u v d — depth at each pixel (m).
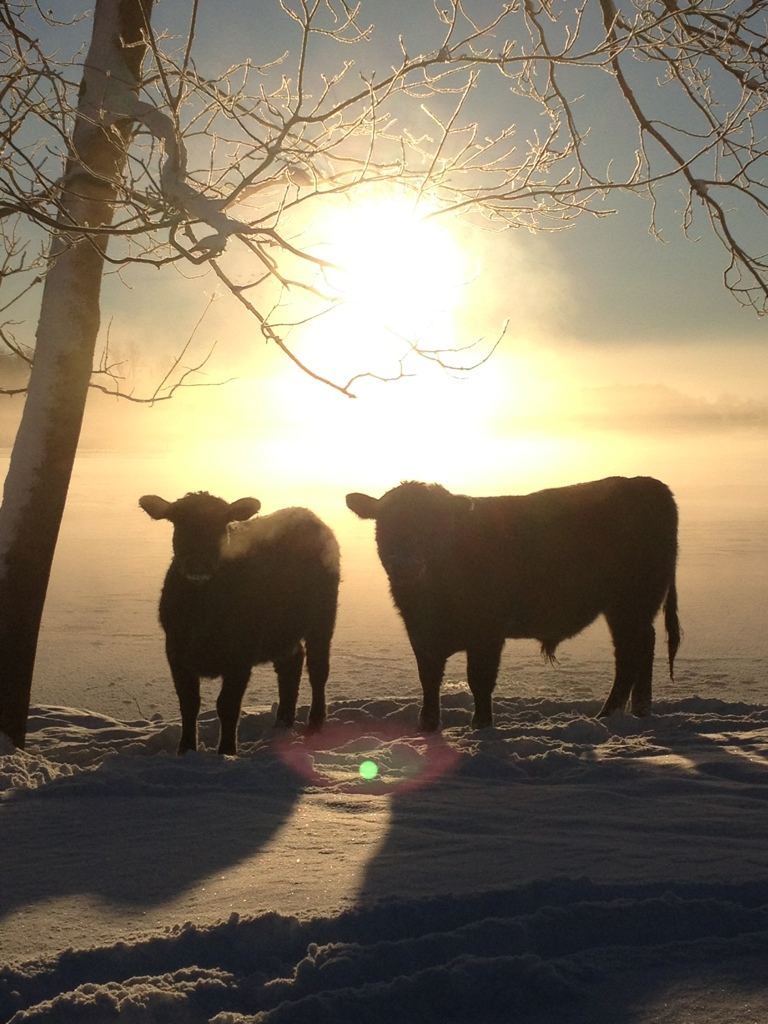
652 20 6.98
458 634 8.14
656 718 8.05
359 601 17.50
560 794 5.34
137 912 3.79
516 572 8.29
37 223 6.21
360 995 3.14
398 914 3.68
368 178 5.72
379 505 8.21
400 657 12.91
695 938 3.54
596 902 3.67
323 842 4.53
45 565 8.02
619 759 6.20
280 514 8.55
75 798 5.34
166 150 5.87
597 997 3.18
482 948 3.44
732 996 3.14
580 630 8.79
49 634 14.61
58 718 9.34
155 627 15.15
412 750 6.45
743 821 4.76
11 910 3.82
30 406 7.93
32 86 6.07
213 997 3.21
